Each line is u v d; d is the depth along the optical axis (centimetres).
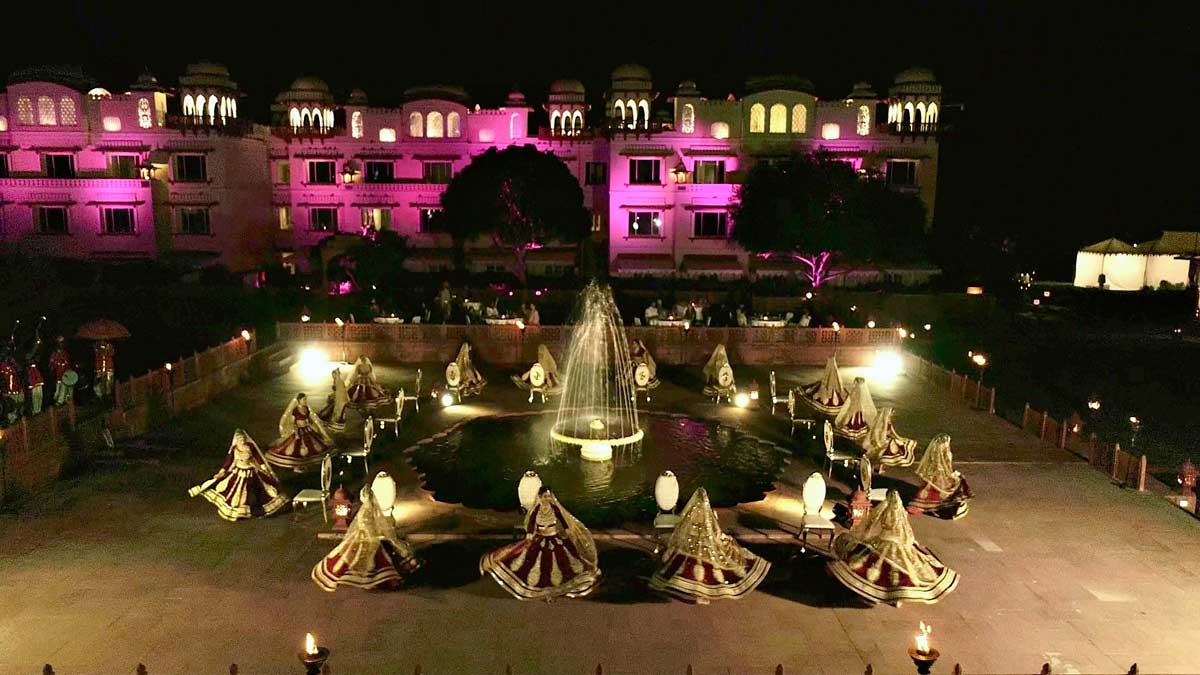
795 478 2405
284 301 5169
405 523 2027
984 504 2209
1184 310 5847
